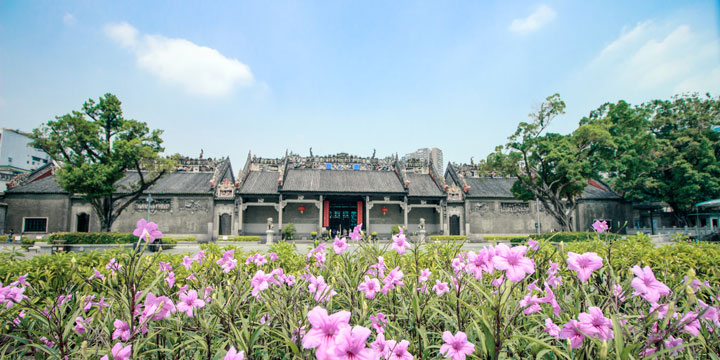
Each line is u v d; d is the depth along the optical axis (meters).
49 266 6.42
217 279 5.04
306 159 50.41
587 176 32.34
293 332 2.90
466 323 3.69
